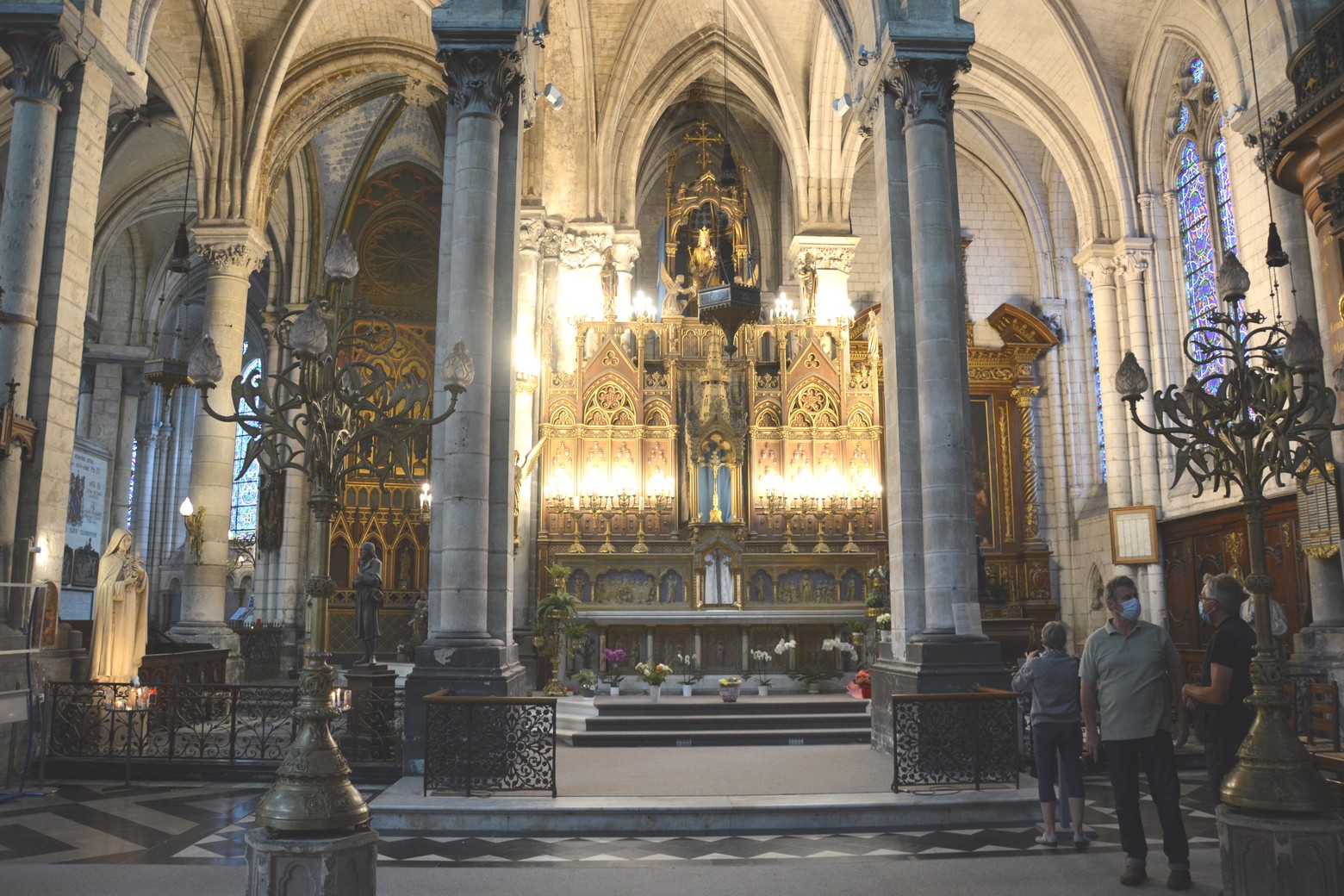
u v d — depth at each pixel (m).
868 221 28.17
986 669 12.68
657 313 27.61
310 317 6.91
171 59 20.47
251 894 5.89
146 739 14.51
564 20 21.33
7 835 9.67
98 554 32.41
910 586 13.64
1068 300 27.05
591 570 20.92
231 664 19.84
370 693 13.35
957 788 10.73
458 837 9.59
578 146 23.41
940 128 14.18
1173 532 21.78
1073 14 21.70
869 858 8.62
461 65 13.39
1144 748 7.20
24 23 13.41
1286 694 6.55
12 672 12.44
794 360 22.42
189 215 31.97
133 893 7.33
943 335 13.61
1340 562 14.48
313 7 20.97
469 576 12.22
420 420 7.21
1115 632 7.33
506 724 10.83
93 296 32.66
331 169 27.97
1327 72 12.42
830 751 14.20
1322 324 15.01
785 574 21.25
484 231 12.97
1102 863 8.11
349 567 26.70
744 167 27.00
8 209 13.25
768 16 22.94
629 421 21.83
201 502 20.28
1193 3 19.33
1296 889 6.03
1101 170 23.38
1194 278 21.77
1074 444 26.27
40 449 13.20
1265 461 7.62
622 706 16.34
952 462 13.33
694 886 7.57
